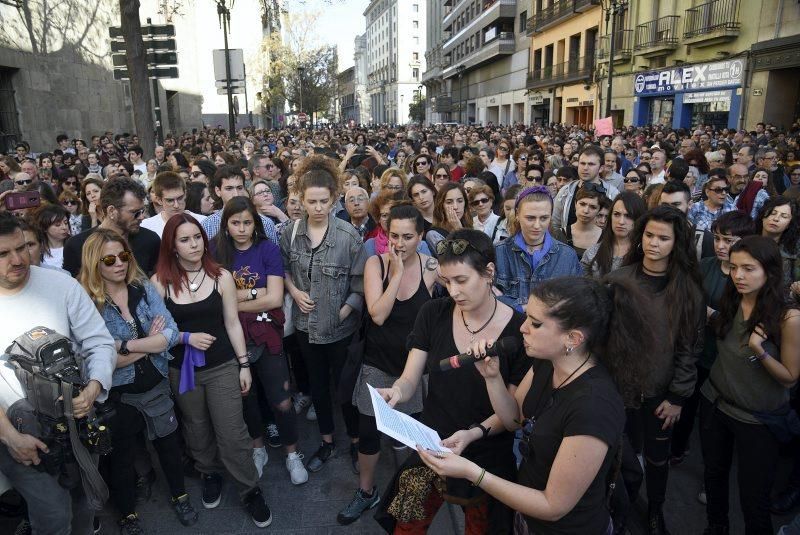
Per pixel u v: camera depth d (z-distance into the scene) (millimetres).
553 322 1758
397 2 97938
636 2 25453
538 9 37656
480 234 2236
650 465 2998
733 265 2725
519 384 2305
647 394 2717
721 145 8656
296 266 3670
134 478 3168
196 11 34344
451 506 3100
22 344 2389
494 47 44719
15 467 2504
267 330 3486
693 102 21562
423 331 2492
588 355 1838
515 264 3580
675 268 2846
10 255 2385
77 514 2836
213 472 3377
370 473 3223
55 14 16969
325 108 47812
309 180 3516
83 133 18906
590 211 4289
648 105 25406
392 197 4125
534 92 39000
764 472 2727
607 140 12031
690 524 3201
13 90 14594
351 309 3662
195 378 3131
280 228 4383
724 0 19609
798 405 3238
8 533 2945
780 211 3838
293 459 3615
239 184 4680
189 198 4984
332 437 3840
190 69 32531
